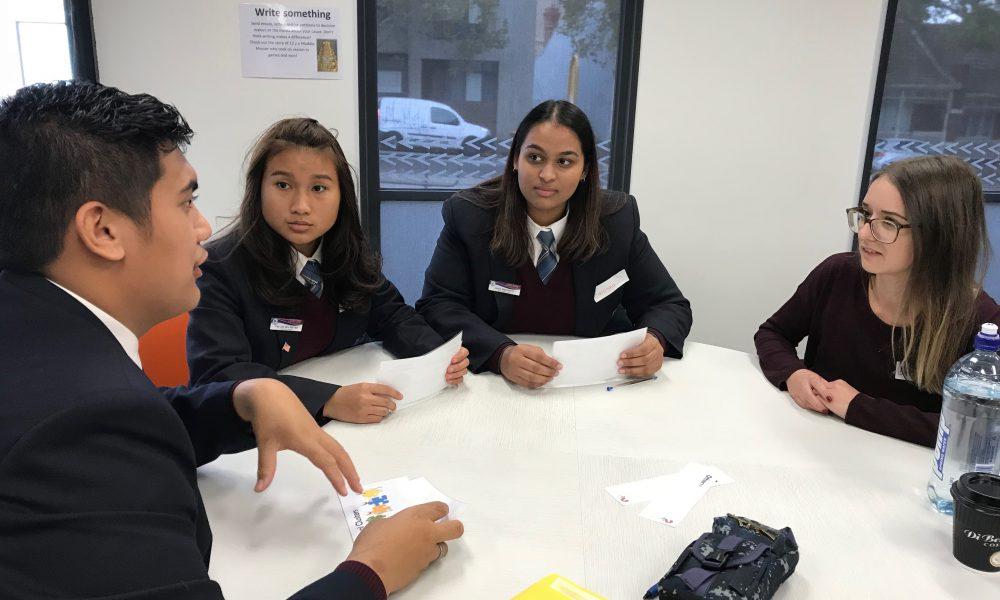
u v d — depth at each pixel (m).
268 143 1.44
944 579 0.85
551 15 2.75
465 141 2.88
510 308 1.81
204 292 1.42
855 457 1.17
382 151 2.84
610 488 1.05
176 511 0.59
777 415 1.33
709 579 0.78
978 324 1.29
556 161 1.61
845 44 2.67
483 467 1.10
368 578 0.74
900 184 1.25
